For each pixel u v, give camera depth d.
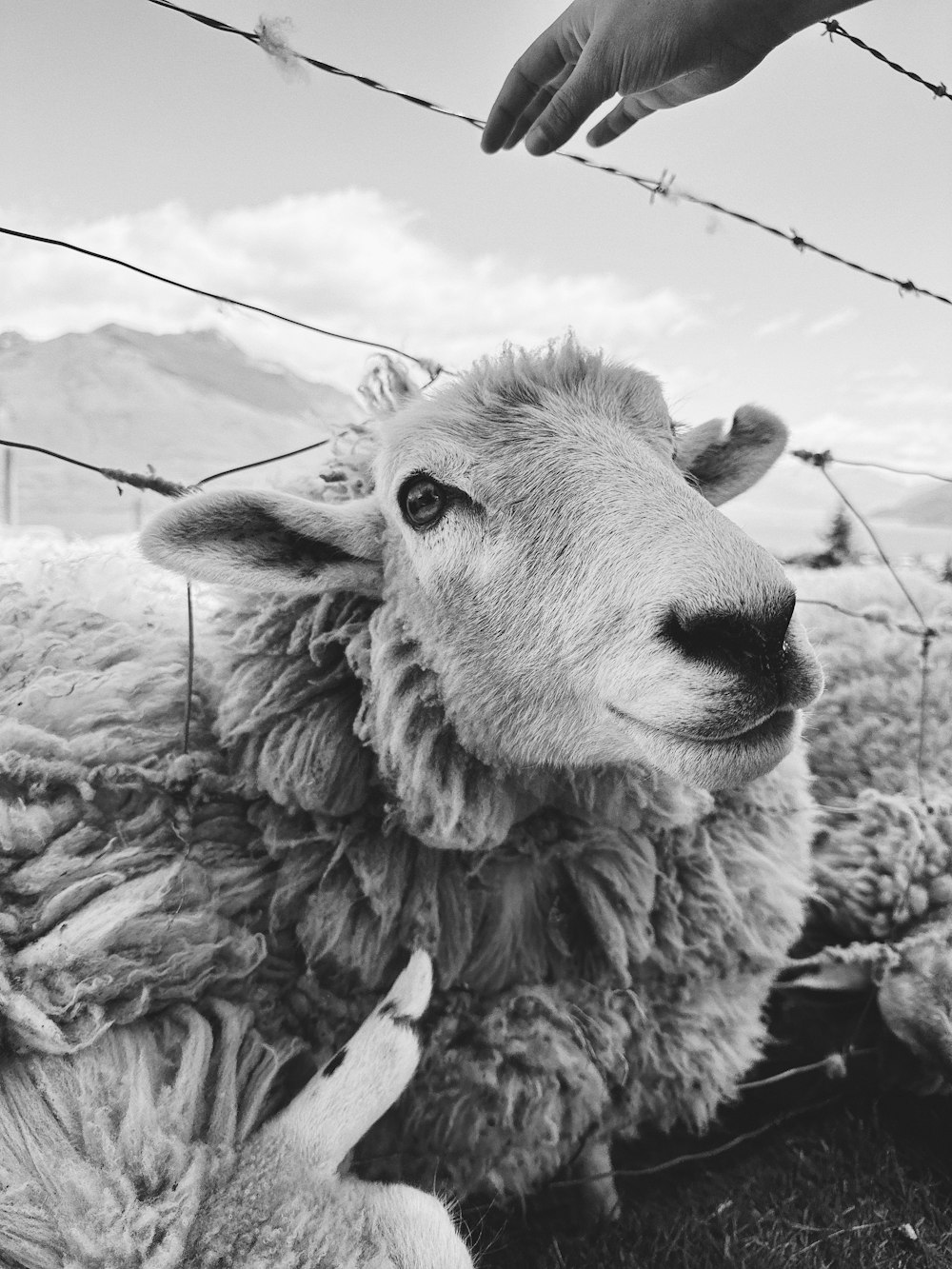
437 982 0.48
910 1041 0.56
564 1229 0.49
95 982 0.40
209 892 0.46
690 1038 0.51
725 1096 0.54
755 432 0.57
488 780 0.47
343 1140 0.39
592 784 0.48
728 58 0.38
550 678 0.42
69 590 0.57
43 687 0.48
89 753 0.47
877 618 0.73
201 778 0.48
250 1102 0.41
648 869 0.51
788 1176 0.53
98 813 0.46
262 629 0.50
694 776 0.39
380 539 0.49
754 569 0.37
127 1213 0.34
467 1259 0.36
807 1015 0.62
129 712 0.49
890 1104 0.59
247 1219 0.35
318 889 0.47
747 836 0.55
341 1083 0.41
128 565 0.61
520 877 0.50
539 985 0.49
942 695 0.70
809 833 0.60
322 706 0.48
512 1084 0.46
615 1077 0.49
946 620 0.76
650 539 0.40
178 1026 0.43
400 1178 0.45
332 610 0.50
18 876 0.42
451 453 0.44
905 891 0.58
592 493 0.42
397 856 0.48
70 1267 0.33
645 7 0.37
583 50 0.41
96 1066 0.39
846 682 0.73
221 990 0.45
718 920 0.52
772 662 0.37
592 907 0.50
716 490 0.58
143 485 0.46
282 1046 0.44
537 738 0.44
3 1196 0.34
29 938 0.41
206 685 0.51
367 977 0.47
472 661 0.44
